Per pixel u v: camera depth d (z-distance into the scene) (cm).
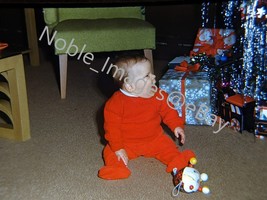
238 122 149
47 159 133
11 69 137
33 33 251
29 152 138
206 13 234
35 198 111
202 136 148
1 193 114
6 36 304
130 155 131
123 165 121
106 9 211
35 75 237
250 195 110
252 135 147
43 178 121
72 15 210
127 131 129
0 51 137
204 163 127
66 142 146
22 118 144
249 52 149
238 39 170
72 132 154
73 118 169
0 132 150
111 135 124
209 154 133
